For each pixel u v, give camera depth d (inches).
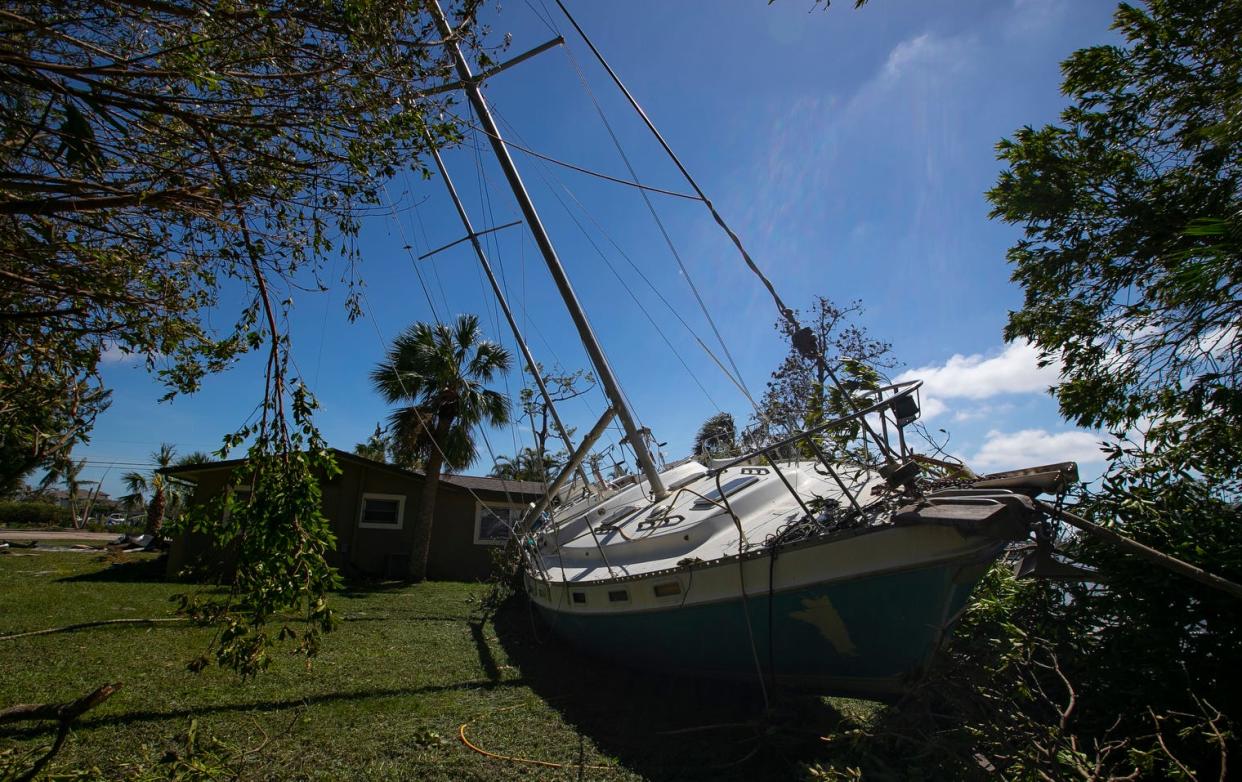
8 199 114.3
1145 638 169.3
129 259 140.3
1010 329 327.3
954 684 166.6
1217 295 228.8
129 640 301.6
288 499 123.8
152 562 691.4
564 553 313.7
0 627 323.6
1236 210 202.1
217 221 125.2
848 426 201.2
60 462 143.5
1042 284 312.3
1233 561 158.6
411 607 457.4
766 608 191.6
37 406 139.8
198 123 115.9
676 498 255.8
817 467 268.1
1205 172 264.2
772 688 204.5
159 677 242.1
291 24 119.9
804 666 198.5
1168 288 255.6
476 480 822.5
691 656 221.5
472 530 709.9
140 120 120.0
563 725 208.1
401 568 662.5
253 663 126.2
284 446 129.0
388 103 132.0
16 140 116.0
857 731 159.0
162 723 194.4
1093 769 127.3
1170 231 270.7
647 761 179.5
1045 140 304.2
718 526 238.5
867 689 194.5
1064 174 297.4
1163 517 180.5
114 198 112.0
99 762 163.5
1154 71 270.5
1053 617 193.5
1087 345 293.4
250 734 190.1
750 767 176.1
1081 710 177.0
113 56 105.0
